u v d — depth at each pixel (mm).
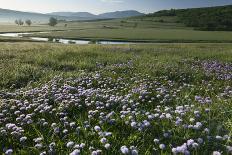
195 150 5000
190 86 11625
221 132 5840
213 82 12898
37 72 14391
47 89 10328
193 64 19344
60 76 13461
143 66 16969
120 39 124812
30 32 178000
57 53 23359
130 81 12688
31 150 5195
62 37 139625
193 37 133250
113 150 5039
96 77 12664
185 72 15117
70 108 7852
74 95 9242
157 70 15312
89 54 23719
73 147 5109
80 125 6488
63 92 9891
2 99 8898
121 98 8656
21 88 11086
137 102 8477
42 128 6395
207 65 18297
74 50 26375
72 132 6152
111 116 6863
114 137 5660
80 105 7891
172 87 11719
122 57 22062
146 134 5840
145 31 182000
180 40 119125
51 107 7953
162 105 8539
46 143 5547
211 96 10016
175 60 20734
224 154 4926
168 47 36906
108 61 19844
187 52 27922
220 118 6719
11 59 19641
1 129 6195
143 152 4992
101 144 5352
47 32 177625
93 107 8117
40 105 7762
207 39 123062
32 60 19188
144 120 6285
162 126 6184
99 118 6770
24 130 6246
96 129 5695
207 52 27906
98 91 9852
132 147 5000
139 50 29297
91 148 4941
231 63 19500
